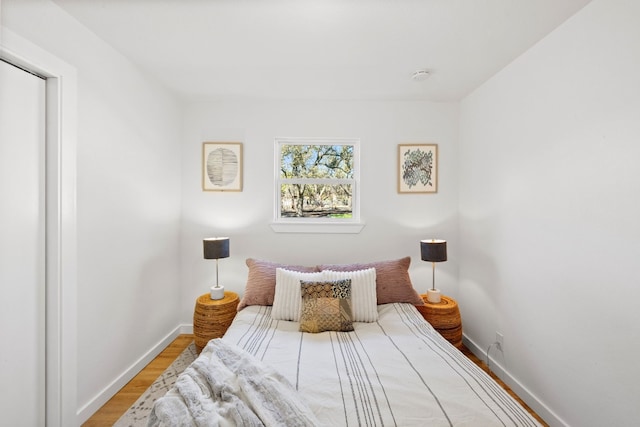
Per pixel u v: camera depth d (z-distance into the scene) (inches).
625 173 49.1
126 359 79.1
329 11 58.0
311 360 57.7
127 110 78.9
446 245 98.6
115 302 74.9
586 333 56.4
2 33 47.9
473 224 98.1
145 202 87.4
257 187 109.1
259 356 59.3
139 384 78.5
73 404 61.2
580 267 57.6
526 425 39.7
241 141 108.9
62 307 58.9
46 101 58.2
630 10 48.0
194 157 108.8
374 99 106.9
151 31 65.8
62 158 58.9
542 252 67.5
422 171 108.6
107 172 71.9
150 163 89.7
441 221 108.8
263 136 108.7
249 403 42.2
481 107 93.0
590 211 55.4
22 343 54.1
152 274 91.4
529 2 55.1
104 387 71.0
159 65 81.5
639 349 47.1
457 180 108.9
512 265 78.0
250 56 76.1
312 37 67.4
